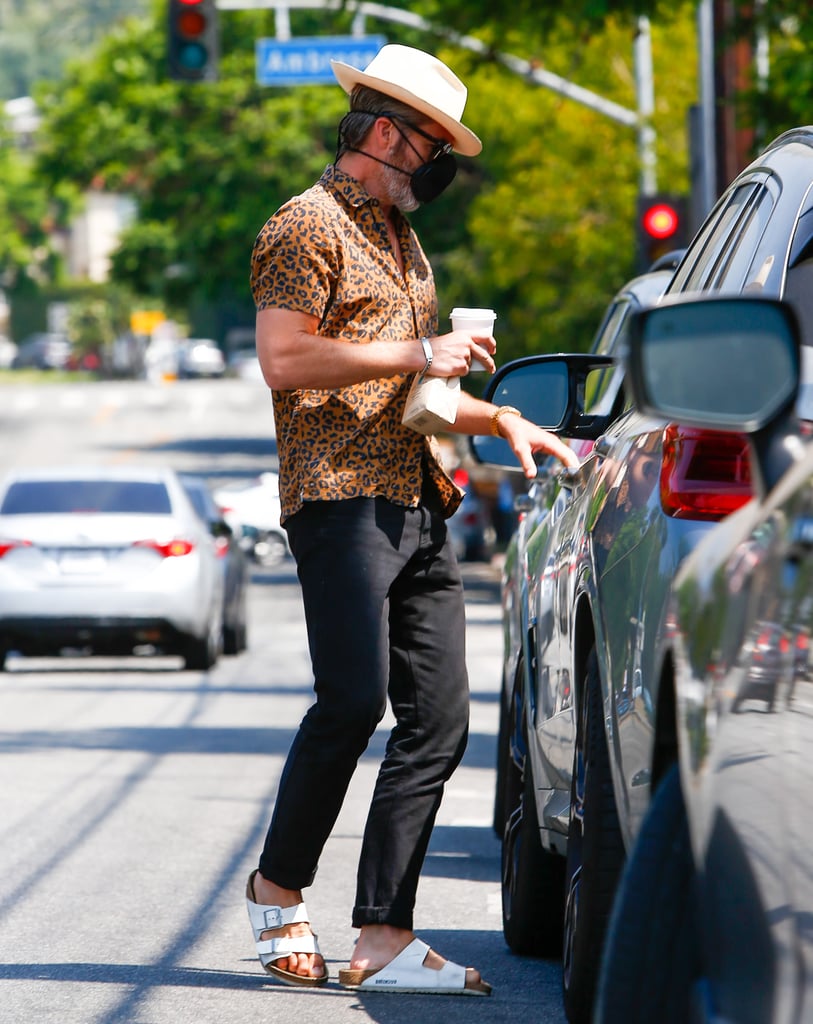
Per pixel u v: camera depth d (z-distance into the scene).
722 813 5.81
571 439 11.59
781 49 34.19
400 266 10.53
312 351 10.04
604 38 58.62
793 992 5.23
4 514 33.81
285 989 10.81
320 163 98.94
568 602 9.88
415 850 10.68
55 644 33.53
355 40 51.81
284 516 10.47
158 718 26.55
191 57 39.34
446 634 10.62
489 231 63.09
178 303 107.88
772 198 8.45
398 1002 10.51
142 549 33.62
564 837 10.40
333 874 14.98
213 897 13.70
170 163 101.94
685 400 5.97
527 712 11.69
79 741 23.62
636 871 6.54
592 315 63.34
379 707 10.28
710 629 6.19
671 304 5.97
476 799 19.31
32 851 15.63
